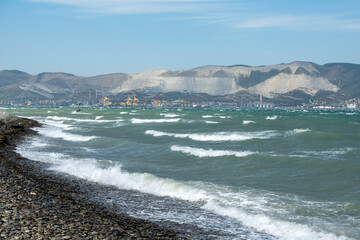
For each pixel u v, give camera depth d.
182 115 120.31
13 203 12.67
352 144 36.84
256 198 16.31
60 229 10.33
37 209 12.21
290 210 14.51
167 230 12.01
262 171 23.00
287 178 20.86
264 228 12.62
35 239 9.24
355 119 102.06
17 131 46.91
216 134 47.16
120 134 50.75
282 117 108.69
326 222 13.05
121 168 24.17
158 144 35.41
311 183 19.42
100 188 18.30
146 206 15.23
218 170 23.56
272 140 39.69
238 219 13.64
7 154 27.77
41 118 100.44
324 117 116.81
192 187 18.00
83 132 54.00
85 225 11.09
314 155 29.73
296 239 11.62
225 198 16.25
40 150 31.91
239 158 27.17
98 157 29.03
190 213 14.38
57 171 22.23
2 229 9.77
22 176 18.30
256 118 99.56
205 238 11.52
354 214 13.86
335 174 21.31
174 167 24.80
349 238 11.49
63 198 14.73
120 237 10.36
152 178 19.83
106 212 13.56
